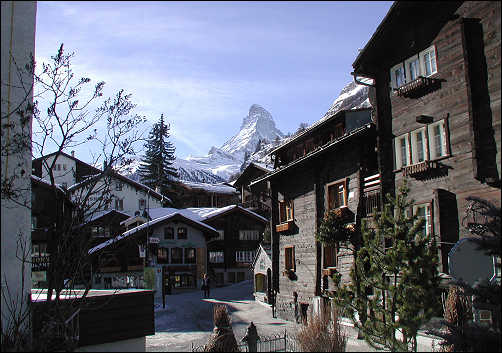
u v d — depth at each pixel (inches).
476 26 645.9
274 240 1238.3
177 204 2967.5
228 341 603.2
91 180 709.9
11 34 610.9
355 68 842.8
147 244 1653.5
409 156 762.8
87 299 587.5
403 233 531.8
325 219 874.8
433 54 727.7
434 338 627.5
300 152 1200.2
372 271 553.0
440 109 702.5
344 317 808.9
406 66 777.6
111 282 1720.0
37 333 557.0
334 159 987.9
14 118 607.5
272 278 1224.2
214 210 2390.5
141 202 2407.7
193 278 1927.9
